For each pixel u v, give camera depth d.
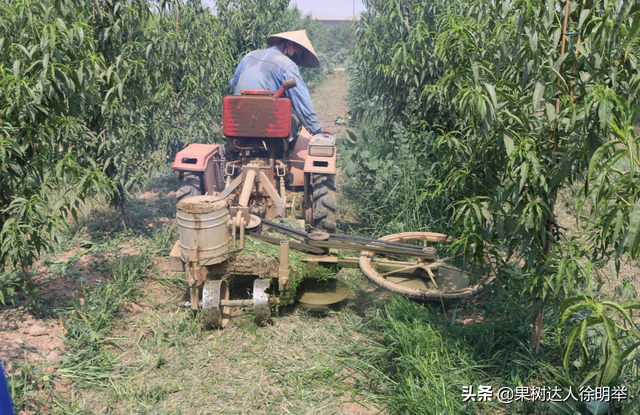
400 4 6.22
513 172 2.70
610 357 1.68
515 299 3.57
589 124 2.24
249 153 5.23
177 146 7.45
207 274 3.47
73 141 4.26
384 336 3.33
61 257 4.47
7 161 3.08
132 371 3.06
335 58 32.97
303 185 5.39
